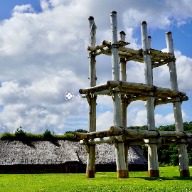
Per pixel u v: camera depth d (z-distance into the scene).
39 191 19.50
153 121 30.77
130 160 58.84
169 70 34.69
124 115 34.44
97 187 20.98
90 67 33.19
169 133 31.47
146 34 32.59
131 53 32.78
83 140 31.55
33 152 55.50
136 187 20.70
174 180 26.22
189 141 33.22
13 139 58.06
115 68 29.69
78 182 25.16
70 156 56.06
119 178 28.02
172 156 79.50
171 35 35.25
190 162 73.38
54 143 59.19
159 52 33.41
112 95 29.11
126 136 28.39
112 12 30.72
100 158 57.03
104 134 29.08
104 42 30.53
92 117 32.03
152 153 30.27
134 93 32.38
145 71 31.78
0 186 23.62
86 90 31.53
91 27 33.69
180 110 33.72
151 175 30.14
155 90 31.22
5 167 52.25
